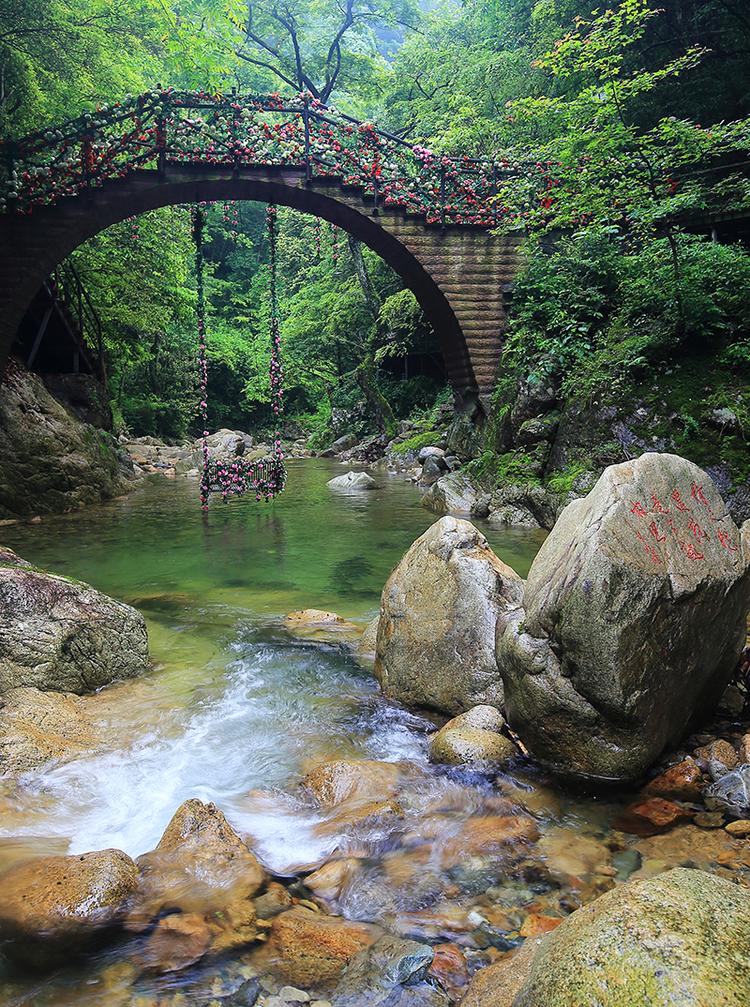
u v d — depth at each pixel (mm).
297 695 4523
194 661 5090
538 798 3311
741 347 9195
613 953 1640
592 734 3352
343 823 3104
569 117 11125
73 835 3068
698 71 14133
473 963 2305
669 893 1784
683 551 3426
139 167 12492
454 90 21062
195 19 16156
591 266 12039
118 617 4789
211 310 35500
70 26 13508
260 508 12602
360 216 13453
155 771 3596
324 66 26188
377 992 2186
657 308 10500
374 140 13656
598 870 2766
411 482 15734
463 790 3379
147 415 28688
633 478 3463
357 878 2752
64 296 15680
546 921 2486
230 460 19953
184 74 18578
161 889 2660
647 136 10391
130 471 17250
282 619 6086
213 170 12625
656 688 3330
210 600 6734
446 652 4266
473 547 4562
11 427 12141
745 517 8312
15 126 14250
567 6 15922
